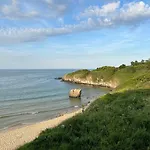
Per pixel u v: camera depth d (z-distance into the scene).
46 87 104.75
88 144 11.41
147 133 11.81
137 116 14.61
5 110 48.84
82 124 14.17
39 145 11.48
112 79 119.12
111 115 15.80
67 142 11.65
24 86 108.50
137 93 29.31
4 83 126.06
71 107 53.44
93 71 138.38
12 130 31.91
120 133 12.16
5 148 23.36
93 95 80.12
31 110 49.25
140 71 116.44
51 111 48.12
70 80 145.50
